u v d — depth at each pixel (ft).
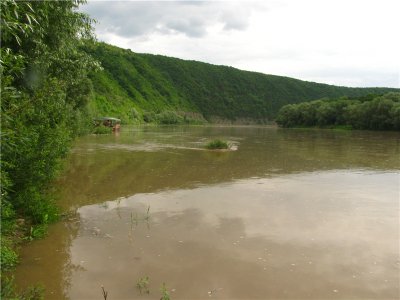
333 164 69.00
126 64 444.14
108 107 285.02
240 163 69.31
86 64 43.32
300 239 27.71
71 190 43.75
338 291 20.25
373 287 20.70
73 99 82.94
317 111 287.07
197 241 27.37
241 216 33.58
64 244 26.73
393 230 29.76
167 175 55.01
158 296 19.75
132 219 32.65
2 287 18.80
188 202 38.70
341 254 25.03
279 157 80.02
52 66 40.78
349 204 37.91
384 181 51.13
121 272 22.45
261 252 25.32
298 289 20.43
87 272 22.47
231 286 20.77
